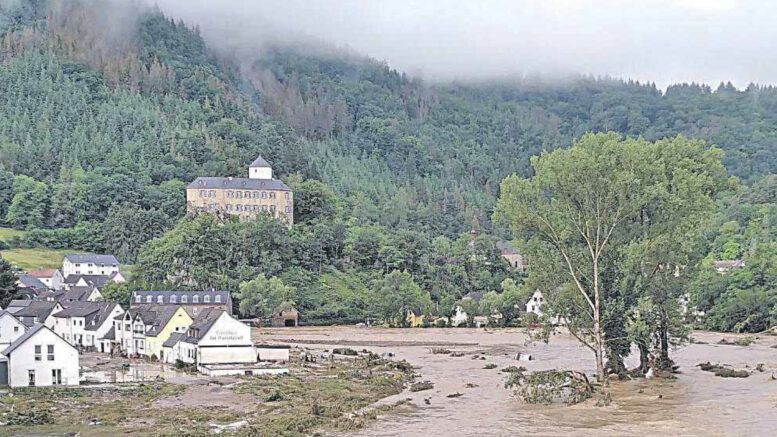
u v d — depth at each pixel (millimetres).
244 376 134000
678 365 136750
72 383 121688
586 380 106562
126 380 128375
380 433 85062
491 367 145000
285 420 91062
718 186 116938
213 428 87875
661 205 109000
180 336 158500
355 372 136250
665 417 90312
